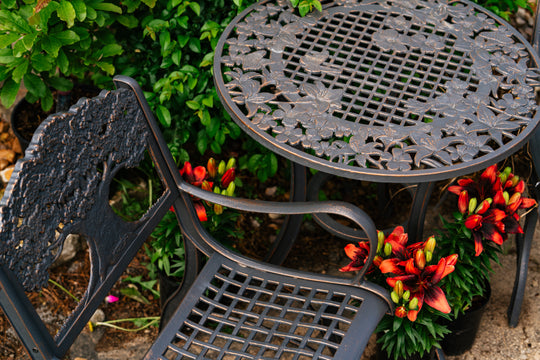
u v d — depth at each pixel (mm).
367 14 2111
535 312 2250
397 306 1736
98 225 1507
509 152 1617
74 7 1949
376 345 2076
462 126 1669
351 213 1484
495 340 2164
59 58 2082
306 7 1979
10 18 1943
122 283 2305
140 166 2484
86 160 1444
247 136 2609
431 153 1592
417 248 1775
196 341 1554
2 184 2564
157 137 1640
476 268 1870
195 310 1627
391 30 1985
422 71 1851
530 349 2143
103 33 2277
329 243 2518
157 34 2338
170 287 2039
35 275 1328
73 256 2340
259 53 1876
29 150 1298
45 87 2201
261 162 2482
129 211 2449
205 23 2197
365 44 2111
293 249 2486
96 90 2713
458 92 1780
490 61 1878
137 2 2178
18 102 2705
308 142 1611
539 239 2520
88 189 1461
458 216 1855
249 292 2166
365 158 1579
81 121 1413
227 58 1854
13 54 1946
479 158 1586
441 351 1945
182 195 1732
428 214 2600
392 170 1554
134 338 2135
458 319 1969
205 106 2367
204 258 2049
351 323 1536
